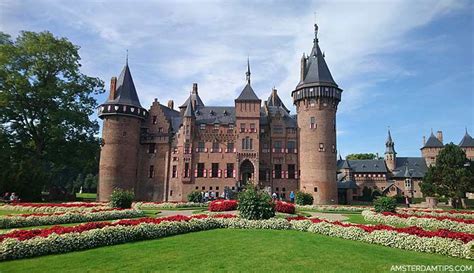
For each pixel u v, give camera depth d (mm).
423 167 89000
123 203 25859
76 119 42500
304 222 16859
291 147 54000
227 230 16250
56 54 41969
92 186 90312
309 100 51344
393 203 25812
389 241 12688
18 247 10016
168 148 55812
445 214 27406
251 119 53062
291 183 52875
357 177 85062
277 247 11930
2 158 37938
